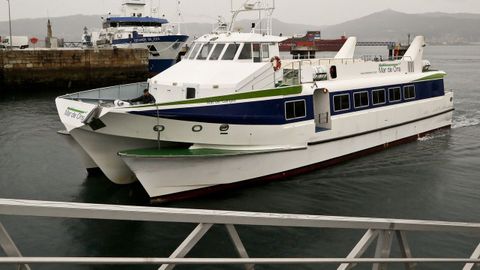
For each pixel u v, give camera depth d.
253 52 15.11
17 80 42.25
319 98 16.33
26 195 13.98
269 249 10.47
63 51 43.91
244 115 13.46
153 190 12.74
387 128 18.88
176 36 49.06
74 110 12.75
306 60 18.16
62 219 11.87
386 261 4.05
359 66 18.31
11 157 18.27
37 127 24.12
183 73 14.94
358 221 3.79
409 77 20.11
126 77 47.22
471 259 4.82
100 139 12.80
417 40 22.16
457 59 121.44
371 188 14.61
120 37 50.72
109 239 10.91
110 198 13.67
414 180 15.48
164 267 3.14
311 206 13.11
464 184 15.16
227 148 13.53
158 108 12.07
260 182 14.54
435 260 4.45
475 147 19.86
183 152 12.70
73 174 16.02
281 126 14.41
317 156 15.92
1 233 2.64
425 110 21.12
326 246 10.62
